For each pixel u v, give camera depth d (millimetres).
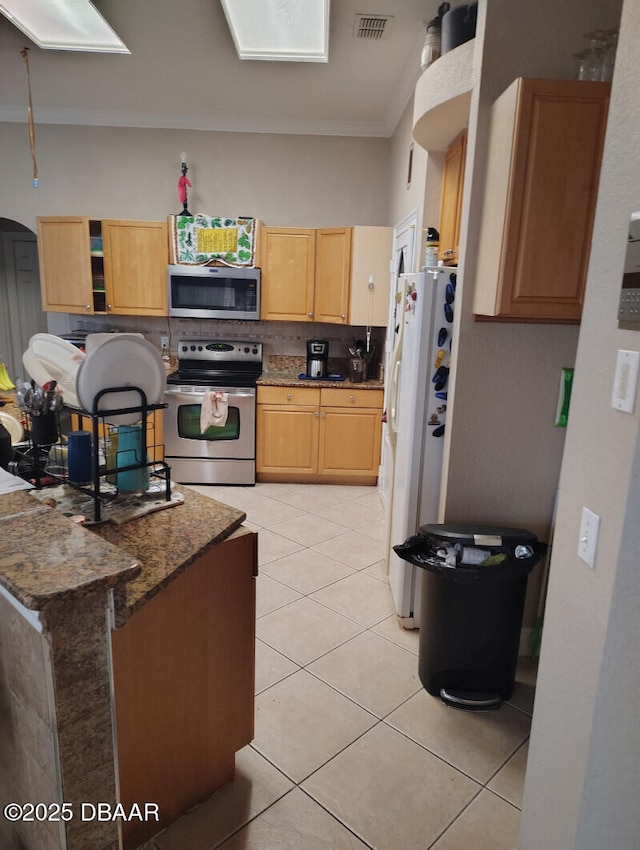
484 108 1902
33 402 1616
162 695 1386
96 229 4258
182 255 4203
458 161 2520
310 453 4355
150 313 4305
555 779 1180
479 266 1985
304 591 2803
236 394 4195
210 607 1467
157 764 1416
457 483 2209
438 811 1598
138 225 4168
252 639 1624
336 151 4445
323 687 2107
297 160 4453
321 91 3750
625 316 942
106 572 933
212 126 4355
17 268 5438
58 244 4203
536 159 1675
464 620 1984
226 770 1649
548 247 1729
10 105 4172
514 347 2104
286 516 3793
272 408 4281
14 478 1415
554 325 2092
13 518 1143
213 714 1555
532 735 1305
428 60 2350
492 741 1869
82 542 1040
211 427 4254
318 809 1590
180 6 2723
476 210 1981
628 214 948
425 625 2086
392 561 2752
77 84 3723
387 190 4461
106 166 4406
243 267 4234
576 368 1123
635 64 924
